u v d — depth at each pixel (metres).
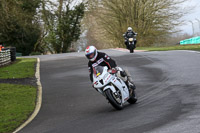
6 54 40.28
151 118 11.65
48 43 95.88
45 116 15.30
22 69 33.09
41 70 31.98
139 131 10.12
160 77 21.84
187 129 9.60
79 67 31.45
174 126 10.12
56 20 91.69
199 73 21.03
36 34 89.38
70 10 90.88
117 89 14.17
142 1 78.56
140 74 23.98
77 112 15.23
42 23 91.19
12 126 14.05
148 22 79.81
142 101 15.62
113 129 10.84
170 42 85.00
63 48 94.81
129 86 14.98
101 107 15.62
